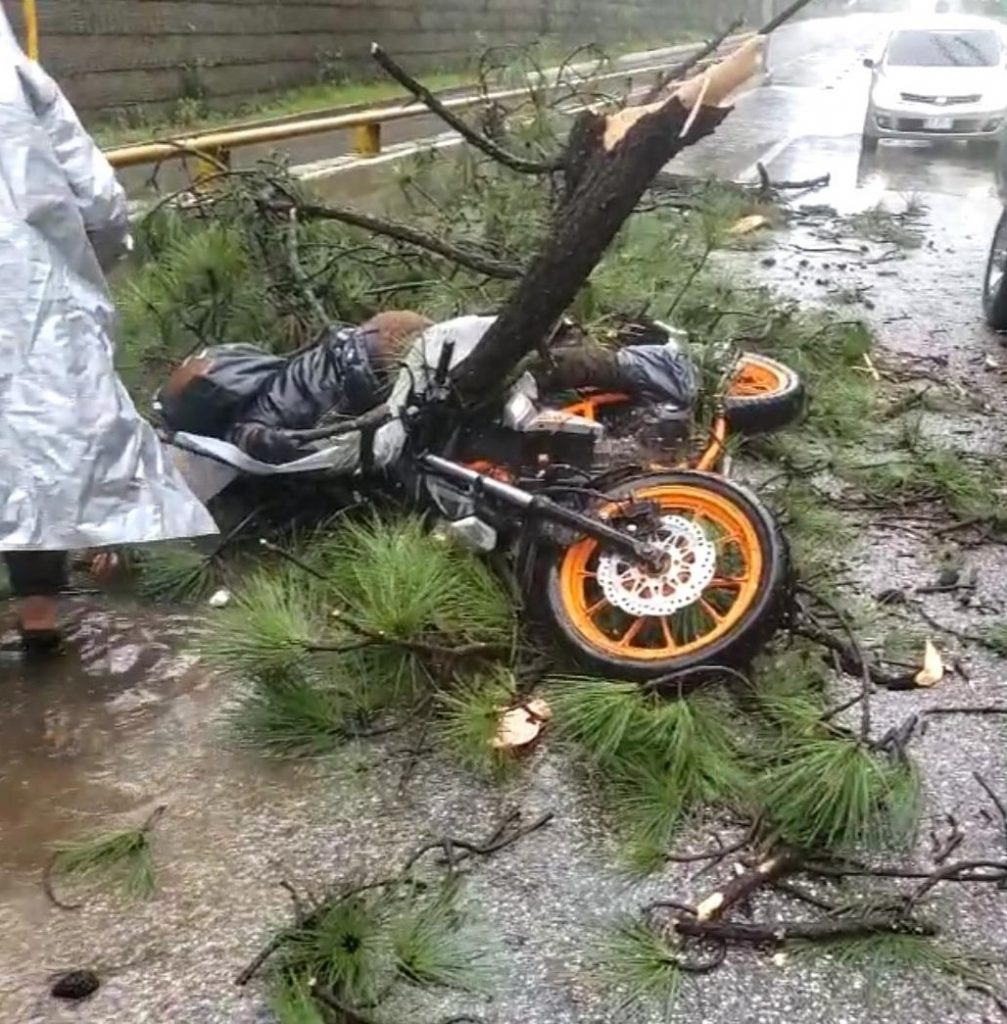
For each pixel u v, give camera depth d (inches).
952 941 108.1
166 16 701.3
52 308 137.9
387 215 283.9
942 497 201.3
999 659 154.2
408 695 141.8
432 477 159.9
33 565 149.6
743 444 211.0
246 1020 99.9
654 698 132.0
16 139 138.1
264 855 119.2
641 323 213.8
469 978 103.4
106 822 123.6
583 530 143.0
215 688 147.0
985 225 448.8
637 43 1035.9
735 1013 100.5
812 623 148.6
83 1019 100.0
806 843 116.6
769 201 440.5
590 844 120.4
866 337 270.4
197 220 249.1
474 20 1029.2
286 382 176.4
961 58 631.8
